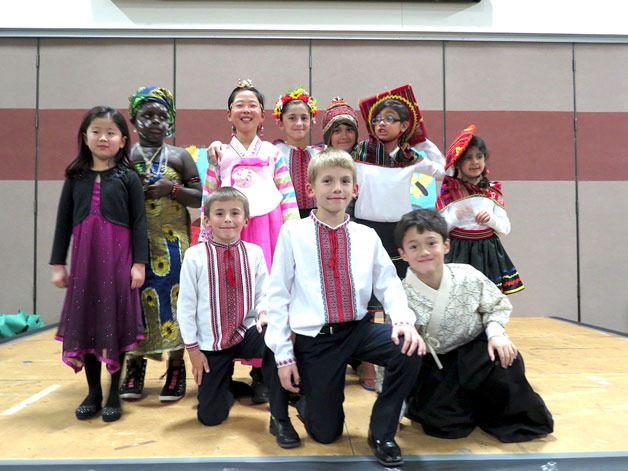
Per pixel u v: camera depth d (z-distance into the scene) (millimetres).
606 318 4379
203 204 1934
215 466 1283
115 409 1661
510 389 1445
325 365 1412
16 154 4211
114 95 4242
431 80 4352
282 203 2033
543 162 4387
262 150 2076
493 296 1528
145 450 1394
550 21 4430
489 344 1463
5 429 1570
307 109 2352
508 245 4363
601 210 4410
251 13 4285
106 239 1669
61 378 2225
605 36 4410
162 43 4262
